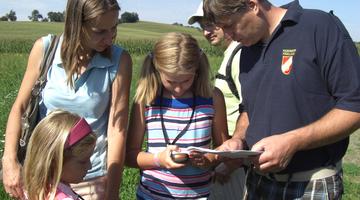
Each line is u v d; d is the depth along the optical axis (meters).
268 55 3.21
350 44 3.01
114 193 3.52
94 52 3.56
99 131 3.68
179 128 3.63
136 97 3.71
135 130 3.73
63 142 2.90
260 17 3.14
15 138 3.63
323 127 2.97
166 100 3.67
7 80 19.41
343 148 3.25
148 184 3.72
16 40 52.59
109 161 3.55
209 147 3.73
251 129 3.38
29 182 2.96
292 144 2.97
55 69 3.61
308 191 3.22
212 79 4.14
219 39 4.73
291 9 3.11
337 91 3.01
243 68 3.43
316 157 3.19
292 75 3.08
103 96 3.60
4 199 5.44
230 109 4.55
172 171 3.63
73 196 2.99
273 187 3.39
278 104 3.16
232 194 4.29
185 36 3.47
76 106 3.59
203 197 3.70
